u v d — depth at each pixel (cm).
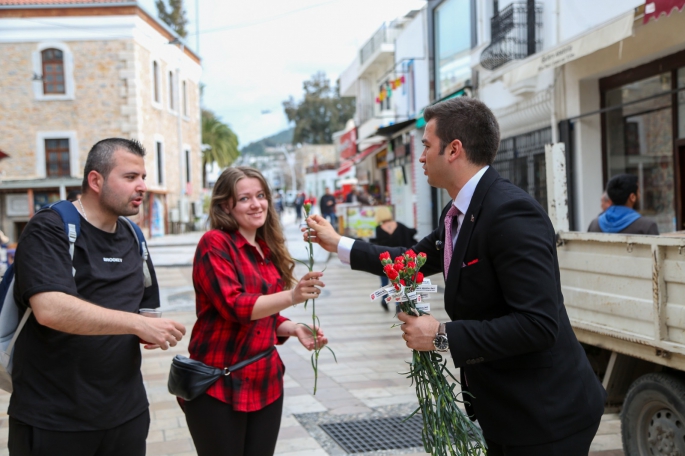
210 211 287
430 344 216
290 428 484
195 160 3603
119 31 2639
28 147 2650
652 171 875
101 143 259
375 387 582
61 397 240
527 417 220
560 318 225
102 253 257
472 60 1383
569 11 995
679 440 342
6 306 243
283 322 314
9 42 2622
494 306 223
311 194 5566
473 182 230
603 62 911
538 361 222
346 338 783
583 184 977
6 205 2477
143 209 2789
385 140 2102
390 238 928
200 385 269
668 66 827
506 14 1114
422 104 1844
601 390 237
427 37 1739
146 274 284
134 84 2658
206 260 274
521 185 1191
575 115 983
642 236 343
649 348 350
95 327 227
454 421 224
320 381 604
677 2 604
